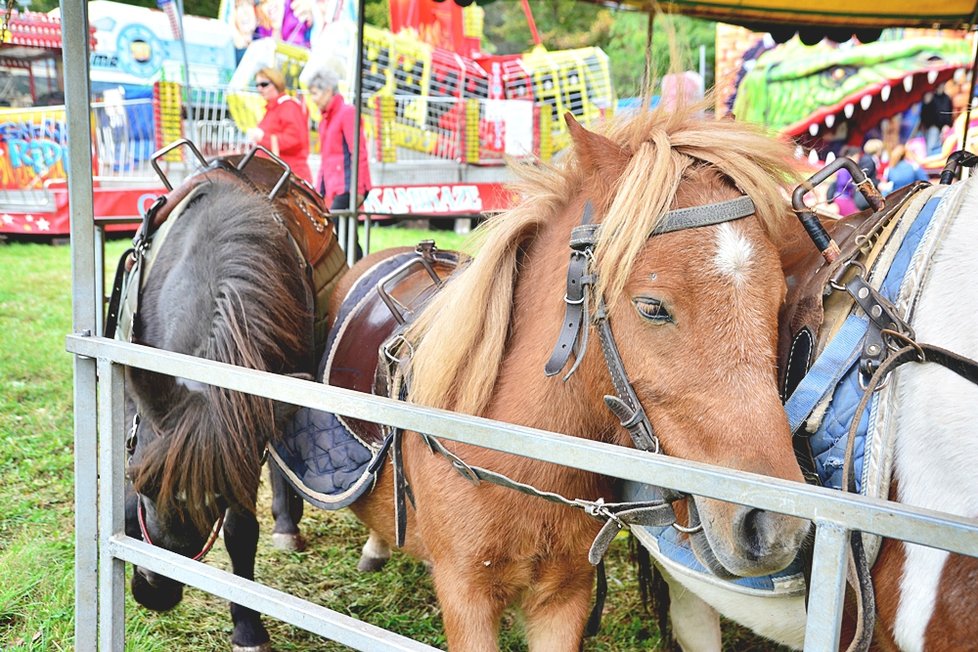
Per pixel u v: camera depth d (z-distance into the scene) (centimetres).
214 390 191
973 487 127
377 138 903
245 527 251
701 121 158
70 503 362
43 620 267
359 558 335
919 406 135
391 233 907
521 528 168
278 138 664
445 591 177
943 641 128
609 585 317
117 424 191
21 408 468
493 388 174
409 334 191
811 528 144
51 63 930
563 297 162
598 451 117
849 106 664
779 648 278
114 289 231
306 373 214
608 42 1345
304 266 231
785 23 434
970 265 136
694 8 415
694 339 137
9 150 859
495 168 930
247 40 920
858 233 155
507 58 1037
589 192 162
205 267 203
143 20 832
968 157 162
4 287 738
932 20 419
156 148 820
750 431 131
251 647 262
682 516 160
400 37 935
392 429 181
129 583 297
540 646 182
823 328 152
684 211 140
